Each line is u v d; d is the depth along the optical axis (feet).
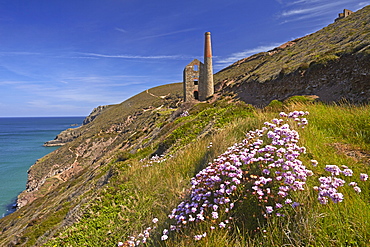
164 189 21.39
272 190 11.97
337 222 9.02
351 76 61.57
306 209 9.95
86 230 20.39
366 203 9.78
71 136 350.64
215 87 180.14
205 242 10.77
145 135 112.06
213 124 38.81
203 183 15.25
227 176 14.69
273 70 111.04
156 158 40.06
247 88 116.78
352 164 12.94
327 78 69.97
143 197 21.81
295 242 8.98
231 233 11.16
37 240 30.04
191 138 42.50
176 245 11.80
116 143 193.36
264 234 10.14
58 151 217.56
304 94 74.90
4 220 80.94
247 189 12.96
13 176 183.42
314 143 16.10
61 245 19.69
